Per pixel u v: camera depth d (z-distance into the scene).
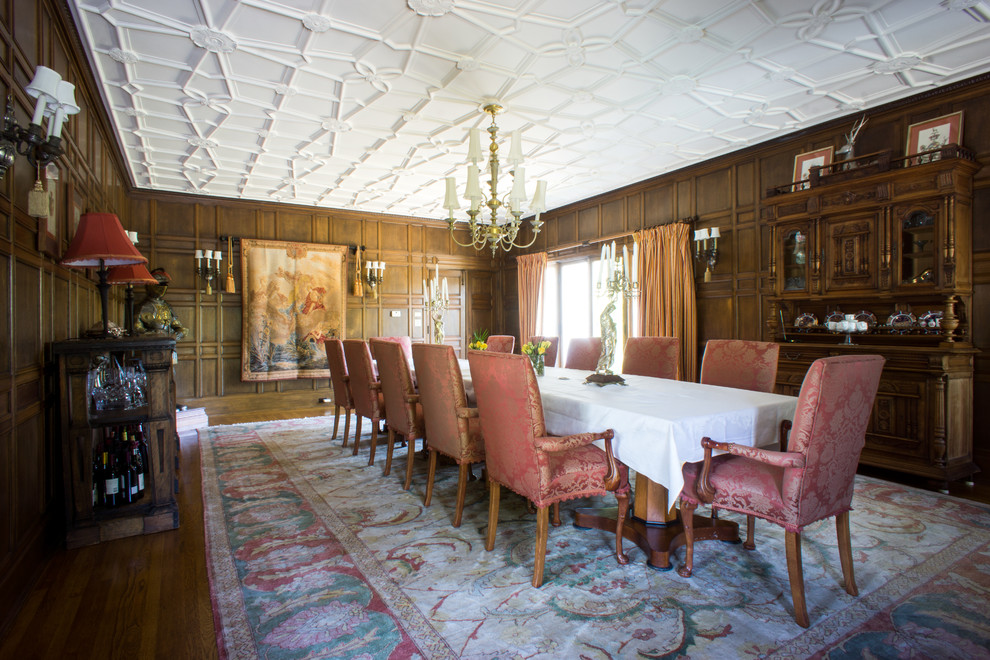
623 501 2.10
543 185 3.65
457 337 7.95
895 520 2.58
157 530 2.49
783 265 4.11
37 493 2.18
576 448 2.20
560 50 2.97
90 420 2.36
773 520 1.75
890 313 3.67
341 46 2.89
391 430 3.42
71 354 2.30
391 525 2.56
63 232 2.71
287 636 1.63
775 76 3.31
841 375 1.69
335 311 6.91
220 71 3.16
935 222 3.21
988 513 2.68
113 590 1.93
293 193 6.17
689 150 4.75
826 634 1.63
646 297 5.55
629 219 5.97
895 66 3.19
